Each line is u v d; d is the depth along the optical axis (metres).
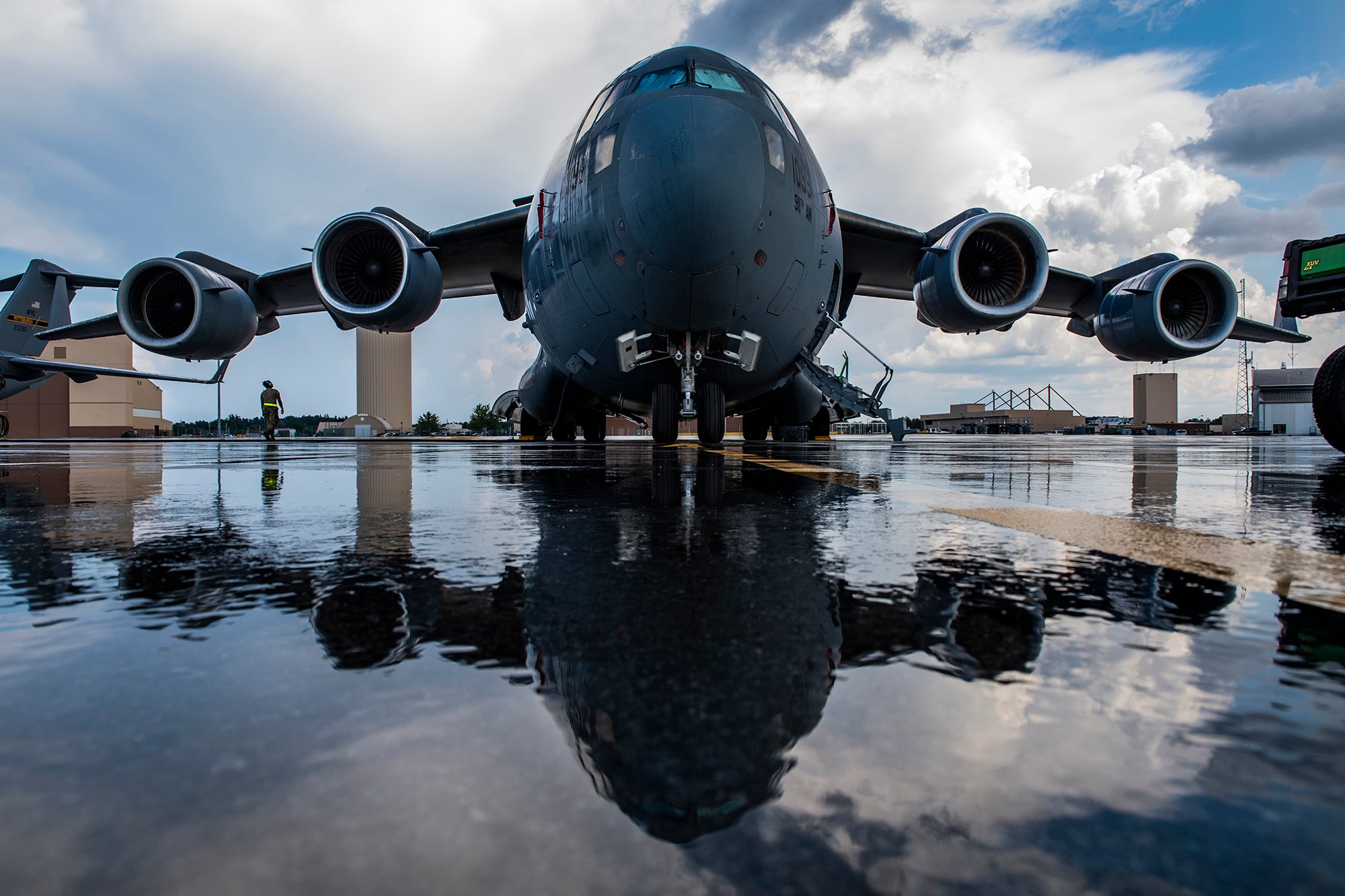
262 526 1.80
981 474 3.80
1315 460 5.56
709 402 7.59
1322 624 0.88
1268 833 0.40
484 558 1.35
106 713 0.59
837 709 0.59
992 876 0.35
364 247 9.60
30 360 20.66
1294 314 4.77
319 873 0.34
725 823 0.40
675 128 5.55
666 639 0.81
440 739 0.53
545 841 0.38
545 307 7.64
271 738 0.53
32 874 0.34
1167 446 10.34
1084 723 0.57
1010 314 9.25
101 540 1.59
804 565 1.27
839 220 9.22
